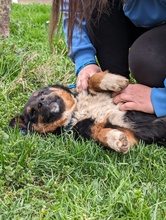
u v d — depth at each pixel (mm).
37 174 958
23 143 1015
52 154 997
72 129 1122
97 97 1130
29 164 945
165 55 1088
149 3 1041
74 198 853
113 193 857
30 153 982
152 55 1092
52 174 949
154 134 1074
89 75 1172
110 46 1236
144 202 820
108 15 1190
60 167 982
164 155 1039
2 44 1617
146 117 1088
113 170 939
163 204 835
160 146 1091
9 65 1518
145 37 1118
